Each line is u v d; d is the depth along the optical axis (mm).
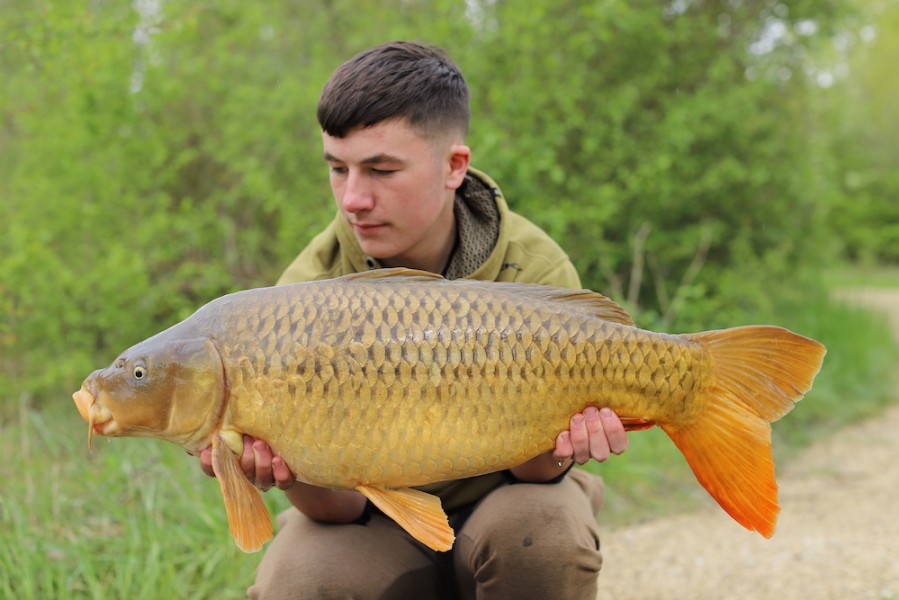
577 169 6531
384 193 1835
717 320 6605
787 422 5242
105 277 4805
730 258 7379
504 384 1616
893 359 7461
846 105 8812
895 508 3861
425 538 1585
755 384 1684
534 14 5430
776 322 7023
